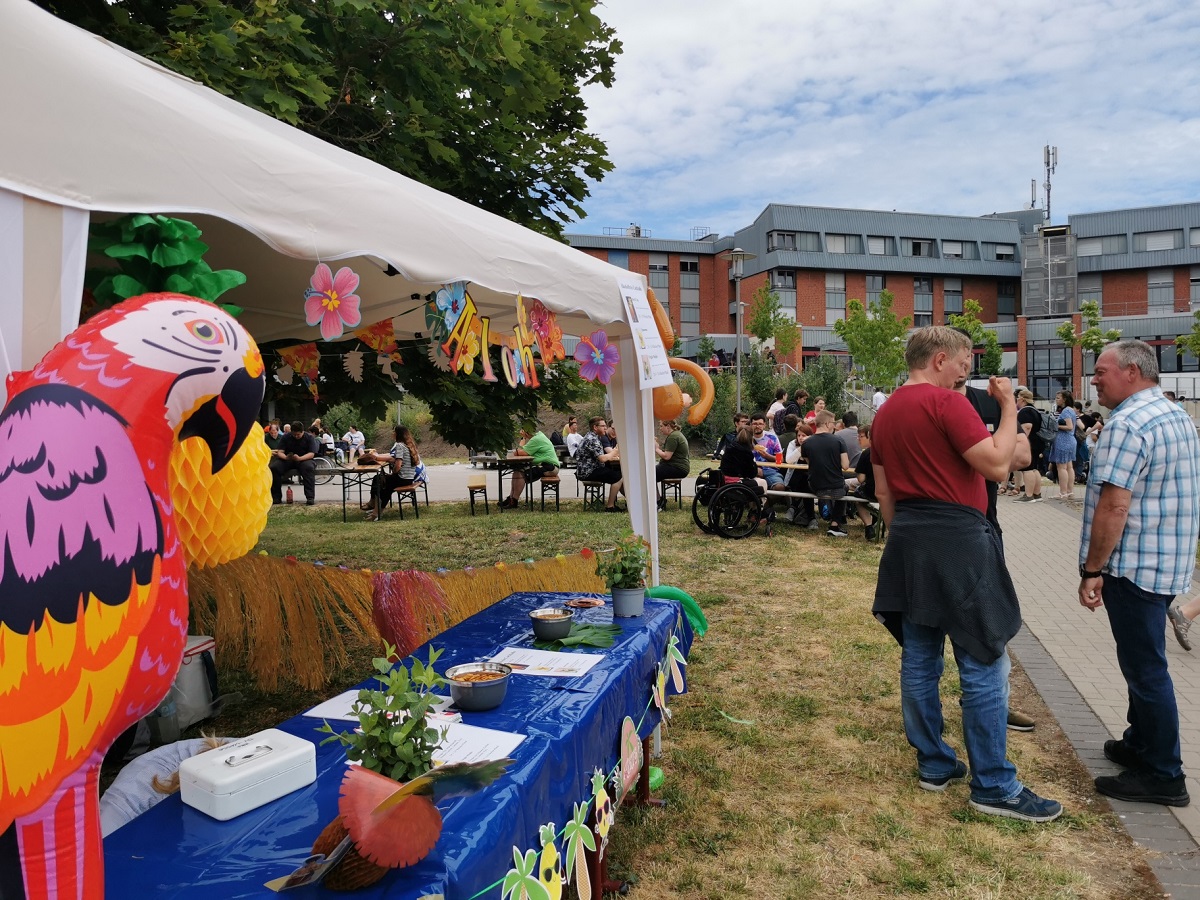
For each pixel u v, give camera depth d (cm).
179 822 155
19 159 147
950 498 319
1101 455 323
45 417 118
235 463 213
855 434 1006
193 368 133
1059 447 1338
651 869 290
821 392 2783
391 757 152
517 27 567
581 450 1293
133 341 129
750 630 594
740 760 379
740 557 865
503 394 680
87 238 157
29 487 113
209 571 392
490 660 262
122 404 125
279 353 490
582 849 203
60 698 113
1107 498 320
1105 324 4306
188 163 176
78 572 115
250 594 390
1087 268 4741
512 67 568
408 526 1160
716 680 491
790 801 340
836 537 989
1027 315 4703
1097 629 601
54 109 153
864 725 420
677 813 329
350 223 217
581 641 280
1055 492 1480
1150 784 334
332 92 470
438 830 133
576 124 748
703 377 455
